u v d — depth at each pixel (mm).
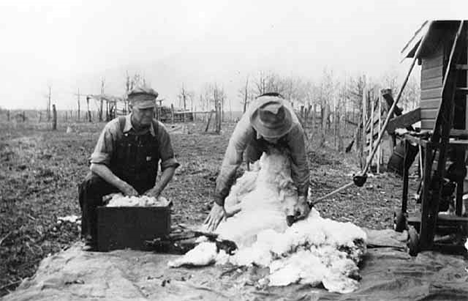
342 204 8609
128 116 5215
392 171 11375
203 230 5258
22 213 6160
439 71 7312
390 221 7547
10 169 6762
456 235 5191
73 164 7293
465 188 6566
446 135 4754
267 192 5121
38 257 5371
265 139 5074
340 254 4418
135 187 5363
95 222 5121
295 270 4121
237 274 4234
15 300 3695
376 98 11656
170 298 3703
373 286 3979
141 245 4957
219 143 12023
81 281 4055
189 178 9656
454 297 3818
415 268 4492
